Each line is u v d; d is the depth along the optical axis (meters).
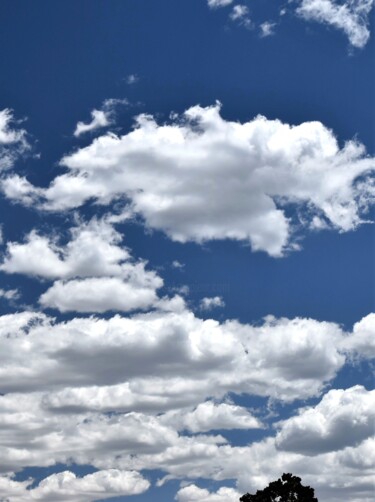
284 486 196.12
